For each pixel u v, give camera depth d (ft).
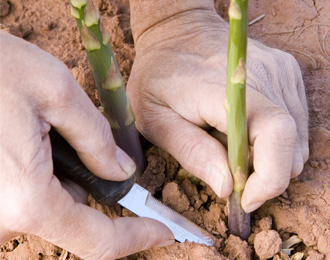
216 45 1.49
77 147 1.15
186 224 1.34
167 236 1.27
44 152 1.10
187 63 1.44
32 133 1.08
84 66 1.66
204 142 1.33
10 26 1.85
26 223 1.08
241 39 1.02
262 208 1.40
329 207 1.38
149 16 1.59
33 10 1.90
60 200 1.10
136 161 1.43
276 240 1.32
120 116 1.33
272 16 1.84
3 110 1.07
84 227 1.14
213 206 1.40
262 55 1.46
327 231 1.35
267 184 1.23
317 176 1.43
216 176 1.28
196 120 1.37
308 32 1.80
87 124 1.13
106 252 1.17
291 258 1.35
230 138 1.19
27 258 1.38
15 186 1.07
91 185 1.21
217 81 1.36
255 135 1.22
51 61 1.12
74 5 1.18
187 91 1.37
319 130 1.49
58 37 1.84
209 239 1.34
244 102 1.11
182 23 1.56
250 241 1.37
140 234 1.22
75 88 1.13
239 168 1.24
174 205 1.39
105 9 1.87
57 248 1.37
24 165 1.07
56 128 1.13
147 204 1.30
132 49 1.74
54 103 1.10
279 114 1.20
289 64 1.49
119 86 1.28
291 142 1.20
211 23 1.57
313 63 1.72
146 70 1.48
